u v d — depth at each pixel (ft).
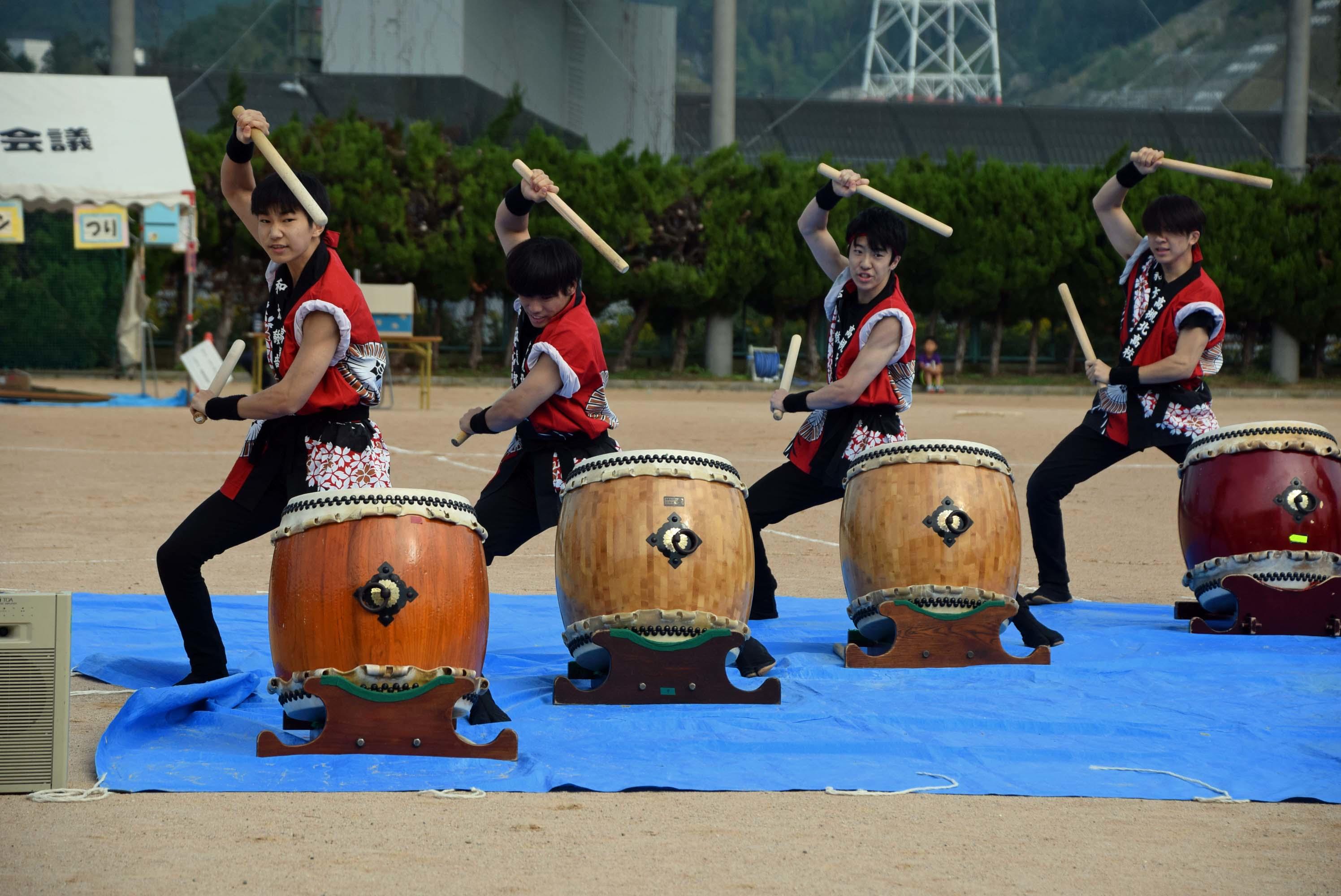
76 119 90.63
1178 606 30.09
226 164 21.52
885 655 24.50
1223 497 28.40
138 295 100.12
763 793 17.03
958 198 140.77
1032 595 32.32
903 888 13.67
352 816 15.84
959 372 148.05
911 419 97.19
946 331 157.99
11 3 180.14
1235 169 147.95
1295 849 15.01
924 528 24.39
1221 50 194.59
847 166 140.15
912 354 26.61
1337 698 22.12
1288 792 16.97
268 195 20.18
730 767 17.92
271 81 158.81
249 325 132.77
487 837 15.11
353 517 18.39
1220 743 19.22
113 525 42.34
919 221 26.53
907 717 20.18
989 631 24.66
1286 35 168.14
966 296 141.18
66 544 38.58
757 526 28.43
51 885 13.41
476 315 140.56
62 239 122.21
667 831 15.43
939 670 24.06
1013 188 140.77
